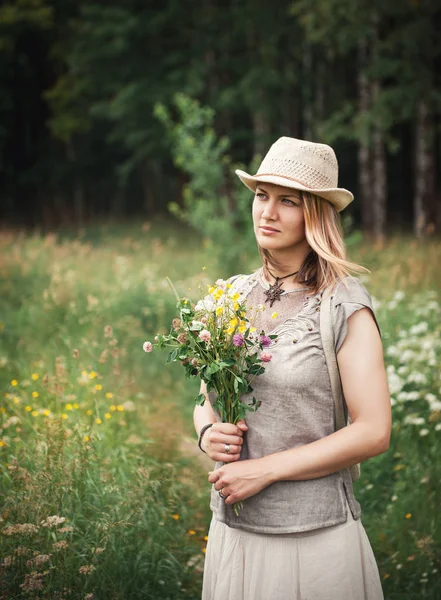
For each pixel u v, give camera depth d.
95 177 32.06
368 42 18.30
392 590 3.39
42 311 7.34
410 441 4.38
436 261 9.49
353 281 1.95
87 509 3.32
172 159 26.12
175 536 3.68
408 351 5.07
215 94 22.53
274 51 21.11
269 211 2.02
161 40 23.05
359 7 16.05
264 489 1.95
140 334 6.86
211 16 22.00
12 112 31.11
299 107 23.67
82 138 31.30
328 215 2.02
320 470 1.88
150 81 22.23
